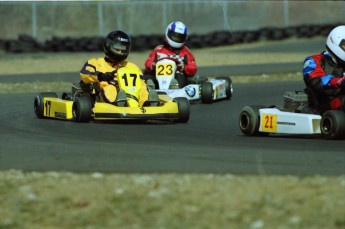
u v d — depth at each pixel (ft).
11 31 458.50
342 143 96.53
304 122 100.78
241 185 69.05
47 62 290.15
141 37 349.00
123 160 84.23
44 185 70.54
